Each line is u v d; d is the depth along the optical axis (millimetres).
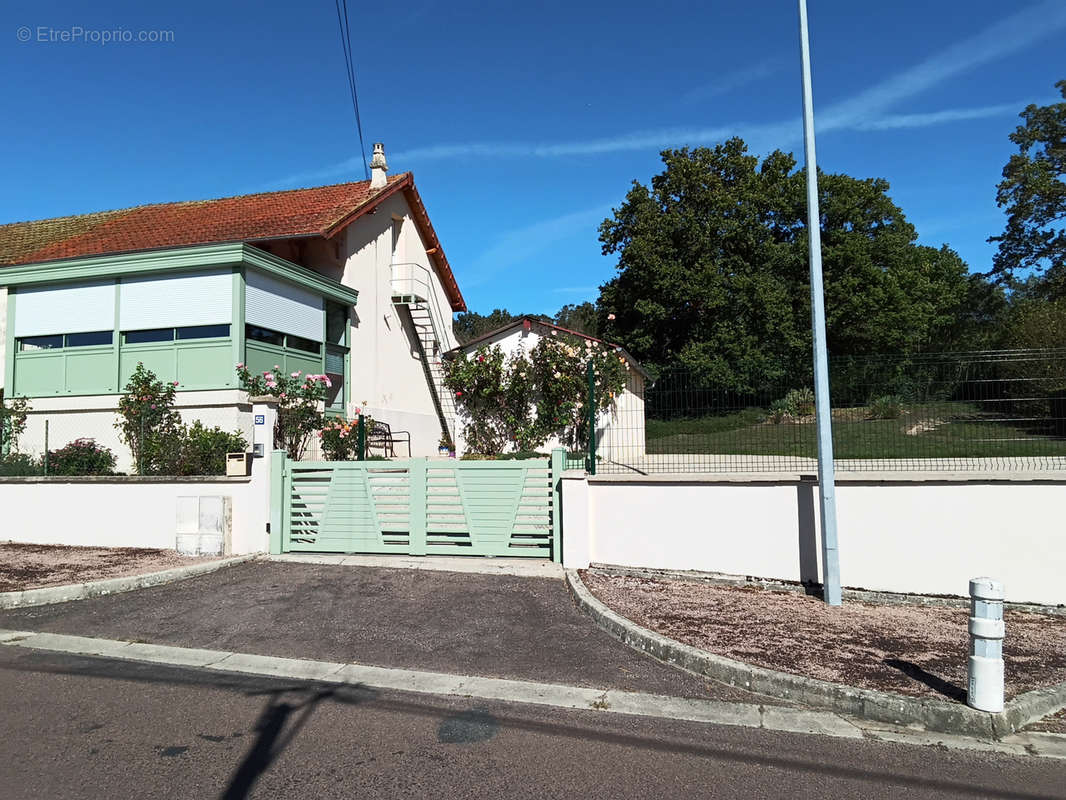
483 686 5238
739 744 4309
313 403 13781
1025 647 6152
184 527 9648
